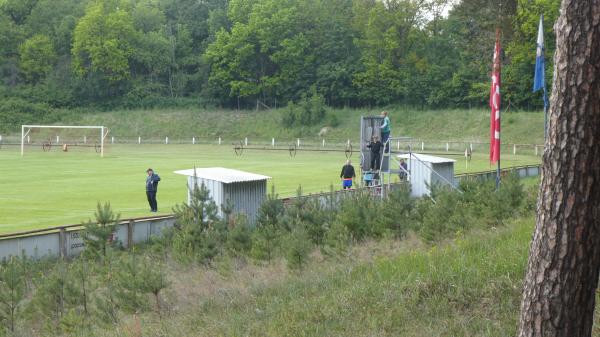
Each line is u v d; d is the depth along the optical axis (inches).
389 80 3772.1
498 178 983.0
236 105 4249.5
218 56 4131.4
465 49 3602.4
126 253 749.3
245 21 4234.7
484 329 353.4
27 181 1659.7
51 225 1042.1
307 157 2529.5
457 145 2984.7
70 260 798.5
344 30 4023.1
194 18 4793.3
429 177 1279.5
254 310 440.1
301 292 471.2
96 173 1862.7
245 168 2000.5
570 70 243.9
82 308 537.3
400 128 3472.0
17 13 4680.1
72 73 4397.1
